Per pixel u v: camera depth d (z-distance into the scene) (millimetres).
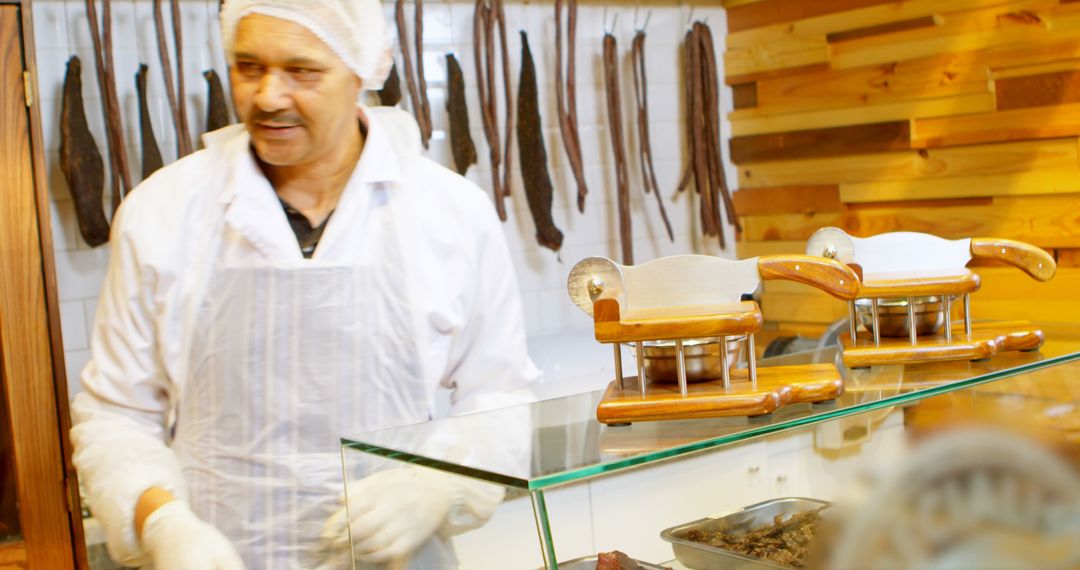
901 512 799
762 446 1032
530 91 3174
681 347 1086
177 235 1664
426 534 990
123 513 1489
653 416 1055
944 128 2963
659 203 3387
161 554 1360
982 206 2893
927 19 2971
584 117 3451
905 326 1308
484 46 3197
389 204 1732
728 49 3648
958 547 799
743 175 3650
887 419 1096
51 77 2707
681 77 3639
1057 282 2703
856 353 1265
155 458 1588
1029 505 812
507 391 1819
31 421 2312
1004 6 2771
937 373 1199
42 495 2324
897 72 3076
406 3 3111
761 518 1017
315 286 1660
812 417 1034
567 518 916
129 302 1668
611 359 2852
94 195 2631
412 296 1716
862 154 3213
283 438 1692
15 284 2289
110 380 1684
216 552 1345
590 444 993
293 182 1713
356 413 1708
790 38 3410
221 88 2773
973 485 810
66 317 2742
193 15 2846
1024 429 833
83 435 1631
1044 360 1238
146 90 2748
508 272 1851
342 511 1277
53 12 2703
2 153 2271
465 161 3102
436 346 1763
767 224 3584
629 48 3520
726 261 1119
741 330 1073
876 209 3203
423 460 980
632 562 961
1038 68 2711
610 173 3516
